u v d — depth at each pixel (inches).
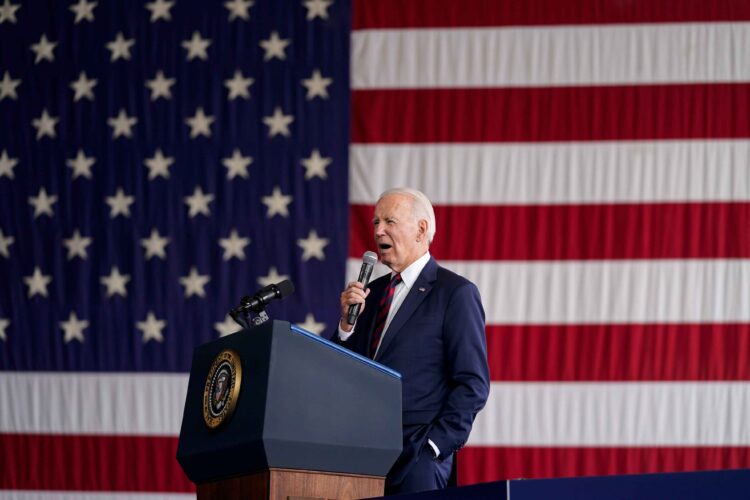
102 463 579.8
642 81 575.5
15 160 613.6
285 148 596.7
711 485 206.1
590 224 567.8
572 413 552.4
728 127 569.6
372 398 242.5
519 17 586.9
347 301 328.8
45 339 595.8
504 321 562.6
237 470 240.5
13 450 585.0
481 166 577.0
